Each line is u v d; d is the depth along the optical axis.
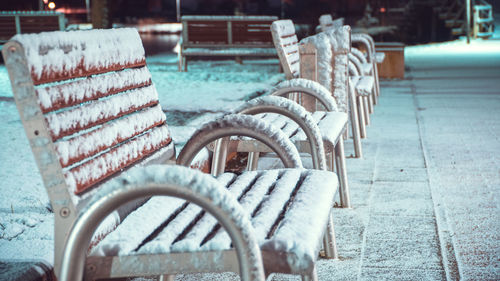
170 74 10.65
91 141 1.72
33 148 1.53
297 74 4.64
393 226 3.12
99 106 1.81
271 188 2.02
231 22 11.59
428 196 3.65
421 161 4.56
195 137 2.21
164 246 1.53
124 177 1.42
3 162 3.95
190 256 1.53
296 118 2.57
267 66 12.48
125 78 2.02
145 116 2.12
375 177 4.12
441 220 3.20
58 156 1.55
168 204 1.88
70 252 1.42
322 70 4.42
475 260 2.64
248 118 2.18
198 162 3.52
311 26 21.17
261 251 1.49
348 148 5.05
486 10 22.77
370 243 2.88
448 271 2.53
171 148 2.30
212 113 6.11
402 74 10.33
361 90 4.96
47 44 1.59
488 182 3.93
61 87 1.63
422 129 5.87
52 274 2.18
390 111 6.99
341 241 2.92
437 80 10.05
